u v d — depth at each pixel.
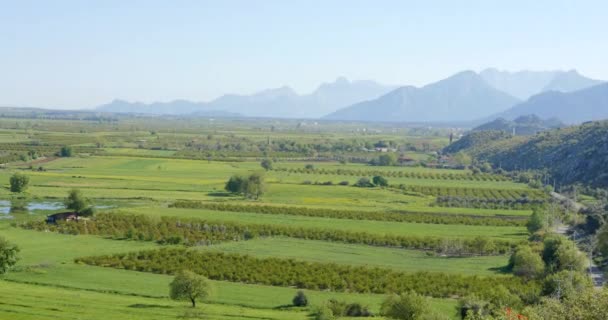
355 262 154.12
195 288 112.12
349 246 173.25
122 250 156.00
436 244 174.50
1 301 105.25
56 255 148.00
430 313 103.88
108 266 140.88
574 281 123.88
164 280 131.00
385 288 129.62
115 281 127.81
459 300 118.00
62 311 101.88
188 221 193.38
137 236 171.12
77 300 109.94
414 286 130.38
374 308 115.69
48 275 129.88
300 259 154.75
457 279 136.12
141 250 156.38
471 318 94.19
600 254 164.25
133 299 115.19
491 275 144.00
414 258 161.38
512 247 172.00
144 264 140.88
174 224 188.12
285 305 115.88
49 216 191.62
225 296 120.25
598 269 150.00
